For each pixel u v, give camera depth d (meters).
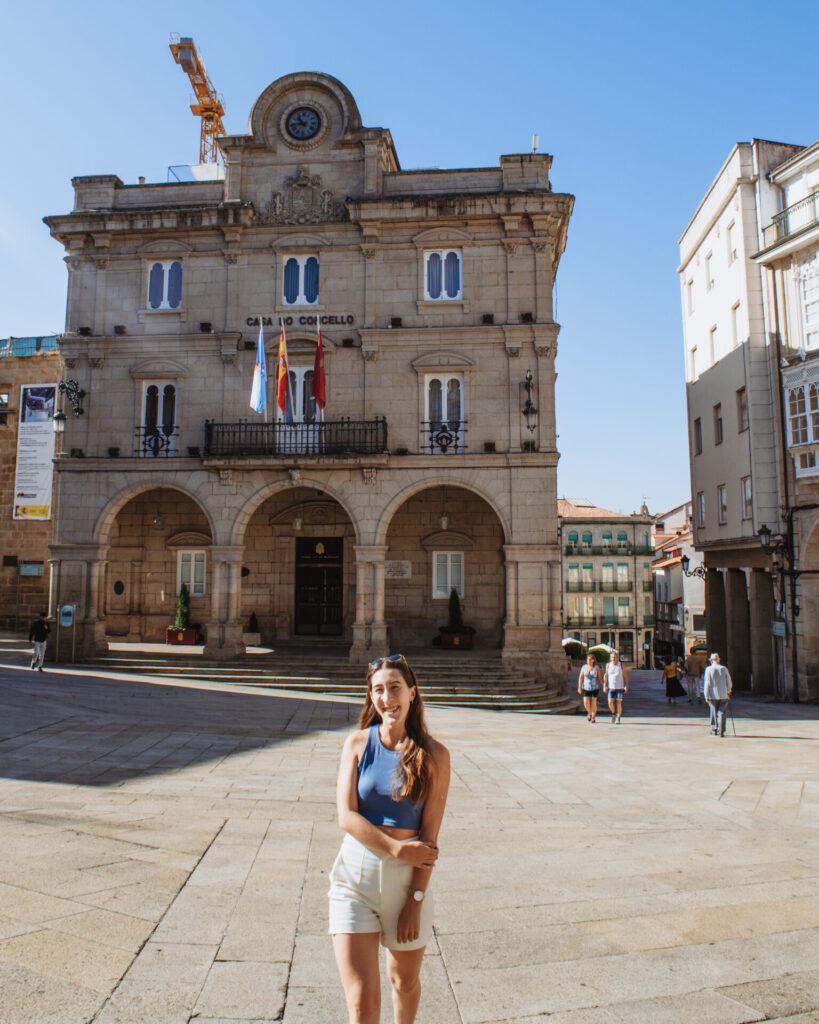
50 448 27.80
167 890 5.55
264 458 20.92
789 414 22.64
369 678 3.63
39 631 19.45
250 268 22.19
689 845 7.30
